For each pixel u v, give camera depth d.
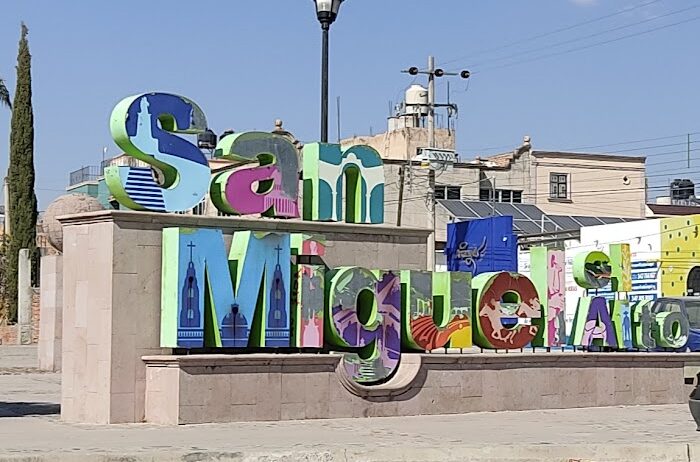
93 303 18.72
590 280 24.39
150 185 18.86
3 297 56.66
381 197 21.81
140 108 18.67
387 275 20.92
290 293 19.75
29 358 41.16
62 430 17.42
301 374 19.47
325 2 22.98
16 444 15.41
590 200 71.69
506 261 30.70
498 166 68.81
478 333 22.19
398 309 21.08
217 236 18.88
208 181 19.45
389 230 21.67
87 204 34.12
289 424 18.69
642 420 20.53
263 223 19.98
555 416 21.16
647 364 24.30
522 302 22.66
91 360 18.70
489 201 67.75
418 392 20.86
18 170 57.84
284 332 19.55
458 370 21.44
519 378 22.28
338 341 20.12
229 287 18.94
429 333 21.41
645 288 50.91
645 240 51.00
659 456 16.28
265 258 19.36
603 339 24.16
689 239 51.09
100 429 17.56
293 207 20.62
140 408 18.56
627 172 72.81
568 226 64.12
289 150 20.59
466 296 21.94
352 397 20.05
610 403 23.58
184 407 18.14
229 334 18.89
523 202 69.44
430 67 47.34
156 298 18.77
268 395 19.06
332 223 20.94
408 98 68.56
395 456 15.34
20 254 53.53
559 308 23.31
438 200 64.25
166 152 18.94
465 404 21.47
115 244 18.42
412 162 54.19
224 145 19.86
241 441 16.09
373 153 21.75
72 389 19.09
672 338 25.06
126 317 18.48
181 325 18.42
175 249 18.48
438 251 60.84
